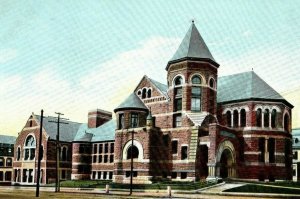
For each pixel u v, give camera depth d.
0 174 90.44
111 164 62.38
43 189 48.69
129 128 49.62
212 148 43.94
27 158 69.75
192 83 48.66
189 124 47.06
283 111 50.28
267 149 48.84
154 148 48.00
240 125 50.22
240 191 37.50
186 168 46.00
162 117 50.31
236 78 55.09
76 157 66.00
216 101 50.41
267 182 44.09
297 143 80.94
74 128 73.38
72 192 40.81
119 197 31.48
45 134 67.00
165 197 32.09
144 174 46.75
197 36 50.84
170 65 50.53
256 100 49.66
